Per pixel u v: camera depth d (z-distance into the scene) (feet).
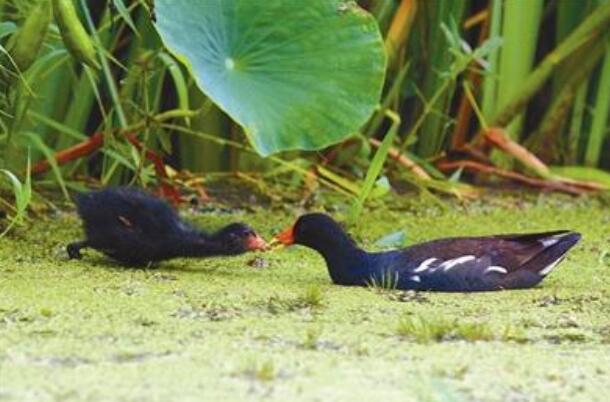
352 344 32.17
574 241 39.88
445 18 52.16
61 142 48.96
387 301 37.24
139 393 27.81
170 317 34.45
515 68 53.42
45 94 47.93
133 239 40.22
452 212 50.42
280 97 41.32
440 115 52.31
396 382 29.07
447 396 27.86
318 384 28.73
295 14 42.04
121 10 40.98
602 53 53.72
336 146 51.21
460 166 53.31
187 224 41.01
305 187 50.93
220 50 41.24
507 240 39.68
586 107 55.83
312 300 36.37
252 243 40.40
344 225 46.62
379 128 53.88
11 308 34.96
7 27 41.32
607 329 34.68
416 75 53.26
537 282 39.37
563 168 54.85
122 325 33.47
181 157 51.60
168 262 41.27
